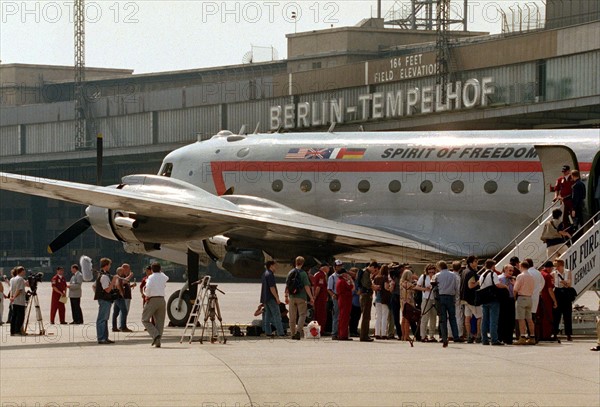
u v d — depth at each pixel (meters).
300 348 35.78
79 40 168.75
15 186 39.50
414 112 108.81
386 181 47.38
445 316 36.31
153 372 28.42
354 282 42.41
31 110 154.88
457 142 46.69
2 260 162.62
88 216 45.06
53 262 165.75
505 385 25.73
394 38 148.38
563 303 38.94
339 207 48.28
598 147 44.06
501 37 109.12
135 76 169.25
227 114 128.62
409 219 46.91
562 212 42.19
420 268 49.56
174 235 43.47
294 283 39.69
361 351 34.50
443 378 27.05
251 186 50.06
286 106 121.69
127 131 141.38
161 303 36.34
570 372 28.30
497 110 99.00
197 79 166.25
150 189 44.31
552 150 43.59
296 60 152.38
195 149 52.31
